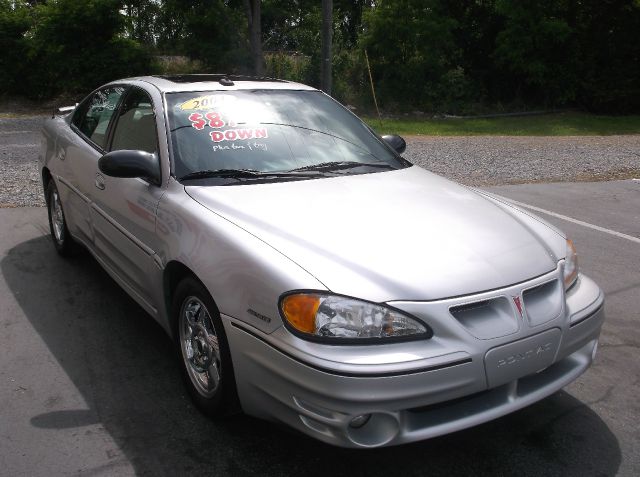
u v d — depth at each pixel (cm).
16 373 353
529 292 283
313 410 249
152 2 2491
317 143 396
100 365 366
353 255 273
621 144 1612
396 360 244
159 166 355
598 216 772
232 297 276
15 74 2208
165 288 337
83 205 449
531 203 834
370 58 2644
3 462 277
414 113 2547
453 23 2605
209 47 2433
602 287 526
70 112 554
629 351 410
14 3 2272
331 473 280
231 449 294
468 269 274
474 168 1112
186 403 330
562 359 299
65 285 478
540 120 2467
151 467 279
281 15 2588
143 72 2292
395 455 295
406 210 321
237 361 277
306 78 2536
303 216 304
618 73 2661
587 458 296
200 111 385
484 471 285
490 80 2834
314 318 249
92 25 2173
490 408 268
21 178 841
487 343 257
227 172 352
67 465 278
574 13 2675
